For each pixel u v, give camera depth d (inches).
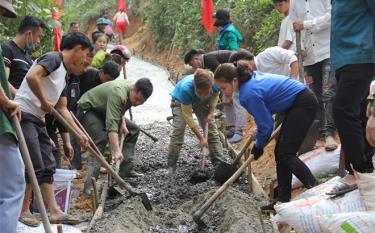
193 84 265.0
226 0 665.6
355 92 179.9
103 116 276.8
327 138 249.6
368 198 160.9
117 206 244.4
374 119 157.8
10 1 172.1
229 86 210.7
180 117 288.0
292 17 279.0
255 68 267.7
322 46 265.3
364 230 145.1
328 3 266.4
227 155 322.0
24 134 205.6
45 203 222.7
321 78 273.3
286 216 172.7
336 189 175.5
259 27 551.2
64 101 232.8
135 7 1152.2
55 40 414.9
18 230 195.5
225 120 357.7
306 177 205.6
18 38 236.1
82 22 1284.4
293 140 207.6
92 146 253.3
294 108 208.1
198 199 251.0
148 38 977.5
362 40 177.6
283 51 263.4
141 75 717.3
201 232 219.8
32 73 200.7
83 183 296.5
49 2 352.8
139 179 294.7
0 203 164.6
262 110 205.2
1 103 161.6
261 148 214.2
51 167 213.9
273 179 247.6
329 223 151.4
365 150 196.9
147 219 230.8
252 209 224.5
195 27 762.2
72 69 216.8
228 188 245.8
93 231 211.3
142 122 450.9
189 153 339.3
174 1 879.7
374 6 176.7
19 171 168.7
